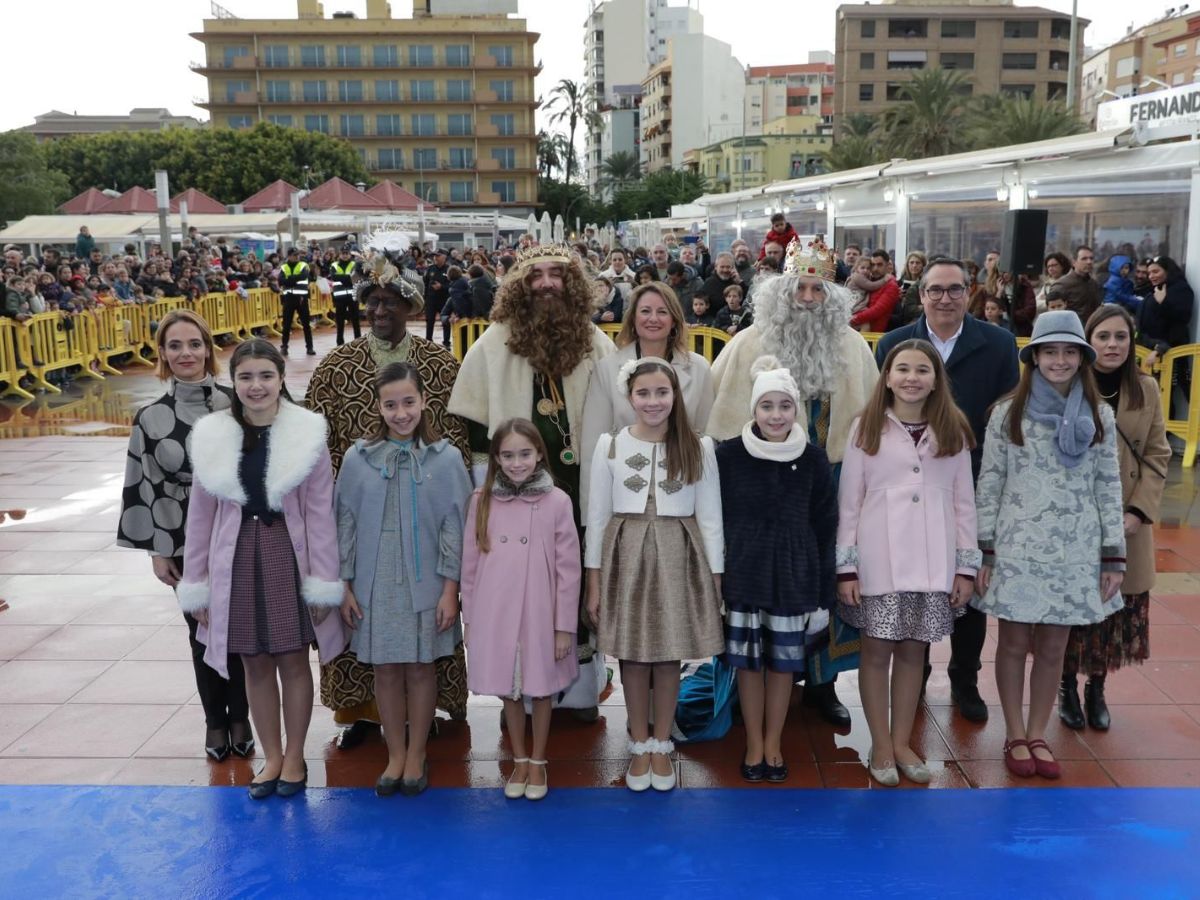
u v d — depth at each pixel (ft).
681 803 11.42
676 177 260.01
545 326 12.50
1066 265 31.81
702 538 11.57
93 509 24.44
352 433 12.48
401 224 92.99
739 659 11.46
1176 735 12.84
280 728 12.54
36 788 11.75
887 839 10.67
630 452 11.52
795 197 58.95
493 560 11.38
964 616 13.16
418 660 11.28
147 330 54.60
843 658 13.00
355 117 246.27
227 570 10.98
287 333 58.34
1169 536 21.06
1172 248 31.04
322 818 11.16
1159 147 31.19
